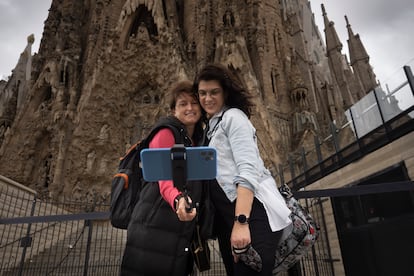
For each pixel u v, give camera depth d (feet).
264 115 101.24
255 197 6.01
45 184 102.63
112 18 125.29
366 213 27.14
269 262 5.48
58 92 110.93
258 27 131.13
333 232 31.89
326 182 34.91
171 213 5.84
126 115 112.47
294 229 6.28
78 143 99.81
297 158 44.91
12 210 41.83
